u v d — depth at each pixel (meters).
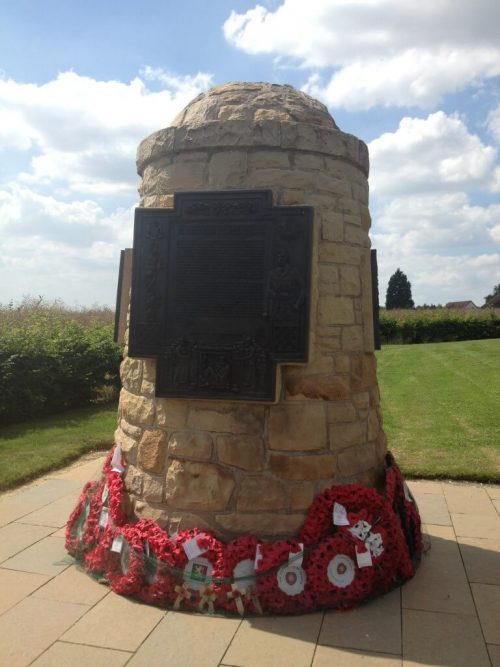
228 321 3.71
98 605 3.49
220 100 4.09
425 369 16.62
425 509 5.45
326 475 3.75
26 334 10.12
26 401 9.66
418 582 3.85
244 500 3.65
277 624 3.29
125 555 3.70
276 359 3.61
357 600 3.48
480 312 29.98
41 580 3.81
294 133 3.81
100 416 10.10
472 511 5.39
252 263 3.70
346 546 3.53
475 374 14.64
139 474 3.96
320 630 3.23
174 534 3.69
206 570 3.50
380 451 4.24
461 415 9.95
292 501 3.67
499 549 4.45
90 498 4.30
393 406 11.22
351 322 3.99
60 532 4.70
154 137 4.12
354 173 4.14
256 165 3.80
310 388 3.75
